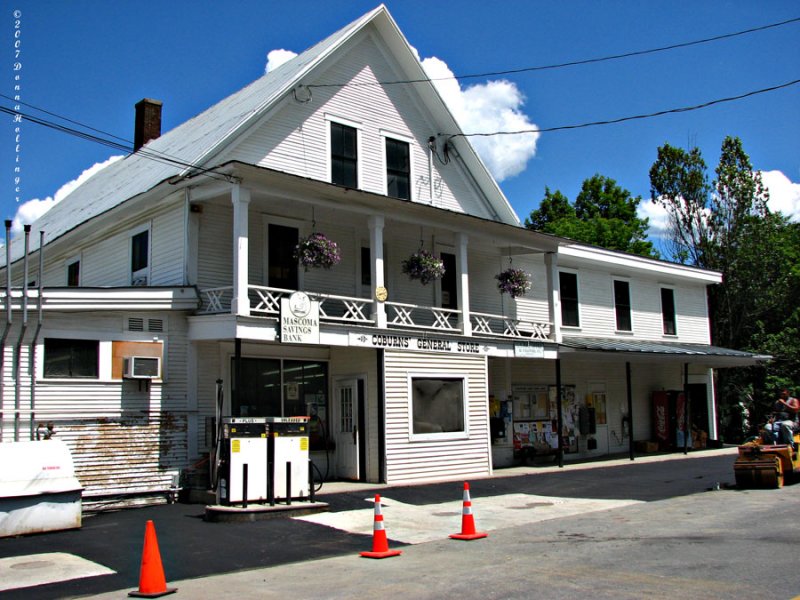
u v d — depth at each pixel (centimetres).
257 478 1330
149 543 814
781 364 3494
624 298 2805
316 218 1927
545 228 4912
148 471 1492
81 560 991
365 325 1912
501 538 1101
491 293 2352
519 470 2073
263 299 1557
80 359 1459
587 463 2300
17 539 1130
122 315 1516
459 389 1927
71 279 2152
